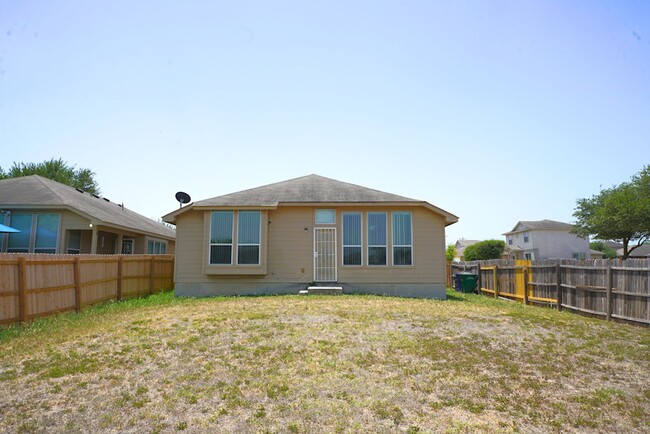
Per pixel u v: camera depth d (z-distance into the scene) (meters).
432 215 16.72
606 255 59.28
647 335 9.00
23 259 9.58
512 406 5.46
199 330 8.62
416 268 16.47
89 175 45.09
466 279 20.50
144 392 5.71
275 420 5.02
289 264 16.41
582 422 5.07
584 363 7.07
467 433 4.78
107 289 13.85
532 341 8.30
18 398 5.48
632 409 5.42
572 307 12.46
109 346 7.56
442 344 7.89
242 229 16.27
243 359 6.97
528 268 14.99
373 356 7.19
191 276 16.34
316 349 7.50
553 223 54.00
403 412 5.24
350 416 5.13
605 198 39.84
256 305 11.97
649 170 36.81
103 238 21.03
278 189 18.23
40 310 10.16
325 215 16.70
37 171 39.91
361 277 16.42
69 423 4.87
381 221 16.70
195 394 5.67
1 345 7.70
